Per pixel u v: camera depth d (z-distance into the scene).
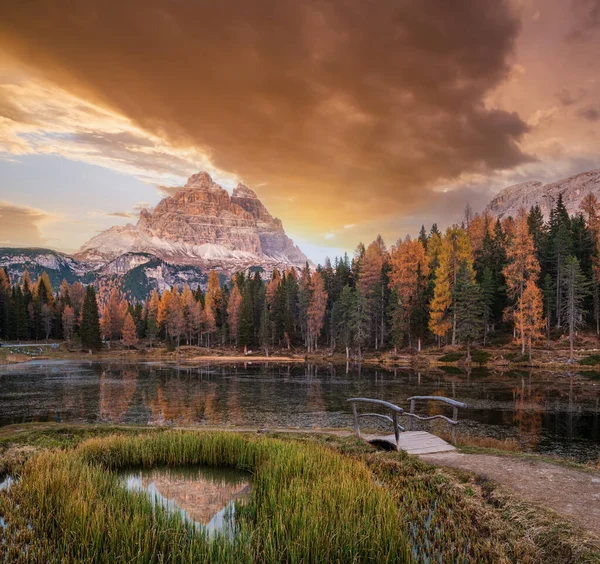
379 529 6.85
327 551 6.33
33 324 127.12
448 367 57.78
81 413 27.16
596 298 65.50
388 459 11.51
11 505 8.34
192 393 36.56
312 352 91.88
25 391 38.69
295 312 112.88
